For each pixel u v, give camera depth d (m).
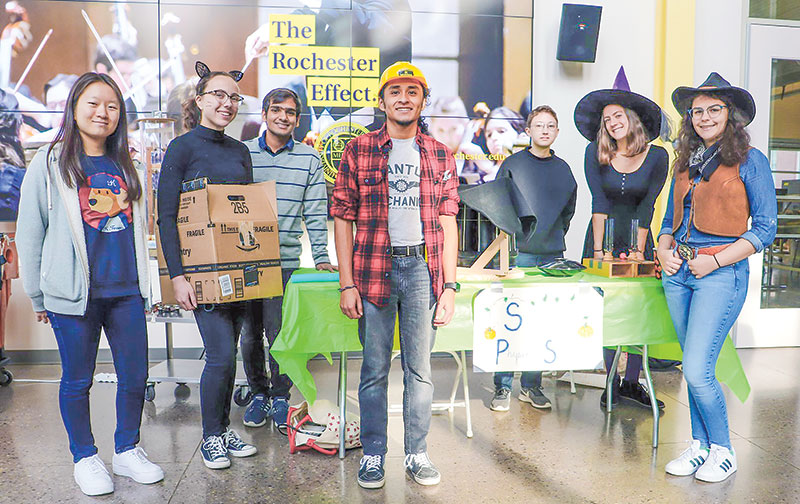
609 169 3.33
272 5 4.25
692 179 2.47
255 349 3.07
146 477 2.42
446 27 4.40
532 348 2.64
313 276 2.66
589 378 3.84
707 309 2.41
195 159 2.47
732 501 2.30
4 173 4.15
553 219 3.42
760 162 2.35
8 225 4.18
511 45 4.46
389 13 4.34
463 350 2.85
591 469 2.58
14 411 3.32
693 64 4.61
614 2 4.61
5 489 2.38
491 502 2.29
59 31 4.12
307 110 4.32
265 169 3.05
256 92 4.29
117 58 4.18
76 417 2.33
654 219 4.69
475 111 4.46
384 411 2.41
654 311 2.72
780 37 4.71
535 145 3.47
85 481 2.32
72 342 2.26
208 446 2.59
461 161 4.48
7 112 4.13
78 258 2.20
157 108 4.23
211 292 2.36
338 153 4.36
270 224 2.55
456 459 2.68
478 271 2.75
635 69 4.67
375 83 4.36
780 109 4.74
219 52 4.24
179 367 3.73
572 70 4.61
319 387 3.79
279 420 3.00
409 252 2.28
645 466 2.62
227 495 2.33
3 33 4.09
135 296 2.39
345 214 2.32
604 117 3.29
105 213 2.27
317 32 4.29
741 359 4.40
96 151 2.29
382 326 2.32
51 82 4.15
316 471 2.56
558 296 2.65
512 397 3.61
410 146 2.29
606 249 2.94
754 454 2.75
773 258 4.74
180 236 2.42
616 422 3.16
